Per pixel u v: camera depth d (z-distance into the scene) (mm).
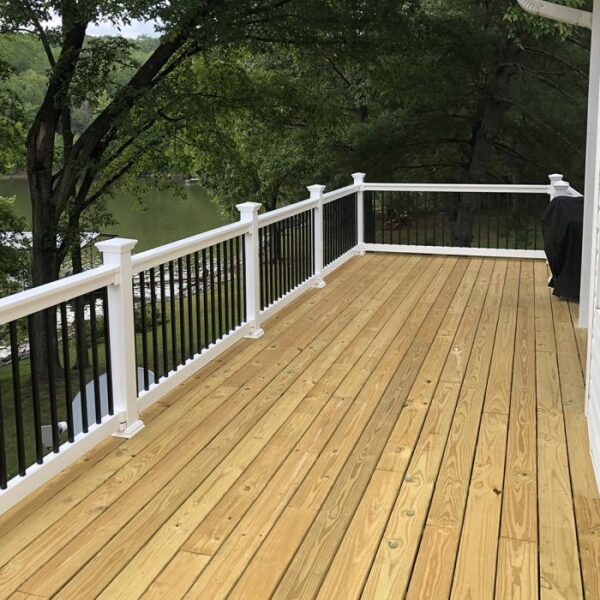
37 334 11875
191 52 11656
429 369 4520
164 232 25266
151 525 2723
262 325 5594
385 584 2336
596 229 3414
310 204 6637
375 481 3045
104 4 8789
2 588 2342
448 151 17641
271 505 2859
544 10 4859
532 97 14586
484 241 16625
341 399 4023
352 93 17656
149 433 3582
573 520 2711
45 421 9812
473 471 3125
